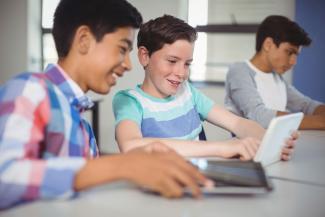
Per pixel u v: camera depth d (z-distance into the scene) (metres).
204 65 3.64
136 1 3.54
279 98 1.91
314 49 3.12
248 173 0.70
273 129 0.86
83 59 0.80
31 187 0.56
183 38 1.21
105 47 0.80
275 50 1.85
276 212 0.58
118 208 0.57
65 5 0.82
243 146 0.98
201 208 0.58
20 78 0.70
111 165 0.59
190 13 3.63
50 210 0.56
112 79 0.84
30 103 0.65
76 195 0.61
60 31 0.82
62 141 0.73
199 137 1.41
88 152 0.87
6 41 3.75
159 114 1.27
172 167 0.60
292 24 1.84
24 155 0.59
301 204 0.62
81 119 0.84
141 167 0.59
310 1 3.12
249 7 3.45
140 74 3.46
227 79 1.95
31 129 0.62
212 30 3.56
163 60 1.23
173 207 0.58
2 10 3.73
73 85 0.80
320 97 3.15
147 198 0.62
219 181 0.65
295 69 3.19
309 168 0.90
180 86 1.39
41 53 3.93
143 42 1.27
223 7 3.53
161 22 1.23
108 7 0.80
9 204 0.56
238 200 0.62
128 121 1.13
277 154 0.96
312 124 1.52
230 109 1.84
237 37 3.51
